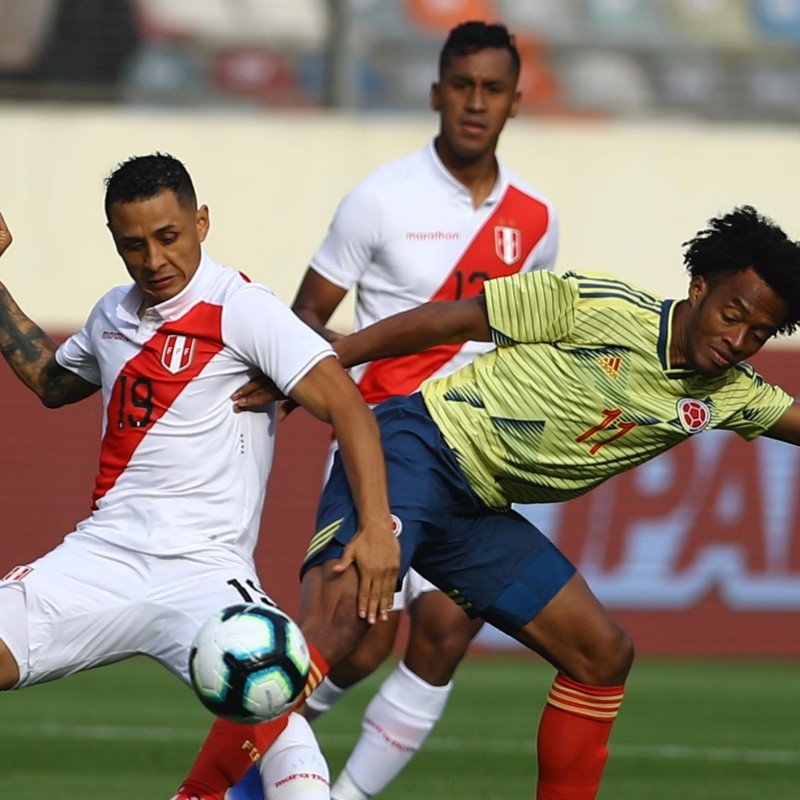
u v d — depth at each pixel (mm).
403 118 53406
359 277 22266
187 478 15992
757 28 58062
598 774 17406
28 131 52219
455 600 17516
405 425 16938
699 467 42656
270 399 16219
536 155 53344
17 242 51844
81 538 16266
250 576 15930
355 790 20641
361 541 15547
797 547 42719
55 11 53812
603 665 17031
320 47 55344
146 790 23172
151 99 53750
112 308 16578
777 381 42625
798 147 53938
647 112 56469
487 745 28391
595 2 57938
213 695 14438
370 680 38344
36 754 26531
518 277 16547
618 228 53438
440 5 56062
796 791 24359
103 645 15852
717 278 15391
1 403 42344
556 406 16344
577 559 42438
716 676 39094
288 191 52500
